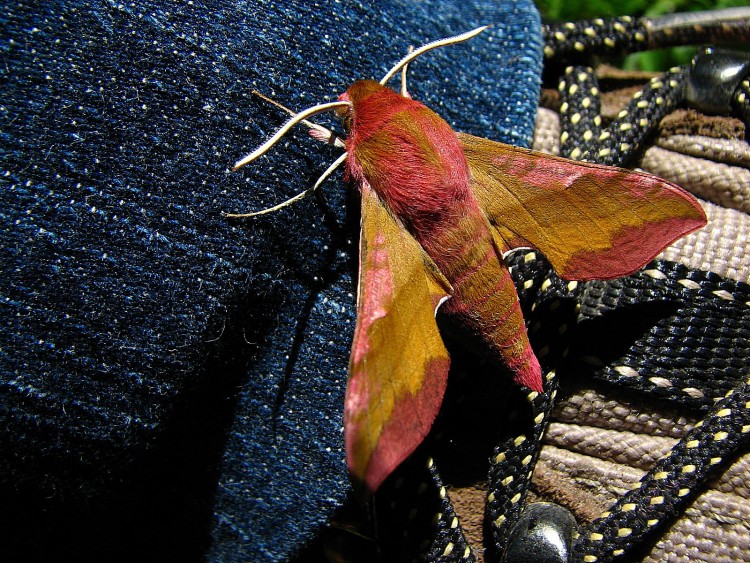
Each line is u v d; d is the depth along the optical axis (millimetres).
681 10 152
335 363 76
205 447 76
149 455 70
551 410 76
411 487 76
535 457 76
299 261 75
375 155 75
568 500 78
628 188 76
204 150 71
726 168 82
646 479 74
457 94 83
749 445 75
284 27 76
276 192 73
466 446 78
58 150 68
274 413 76
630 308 77
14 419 65
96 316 67
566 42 89
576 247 78
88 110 69
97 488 69
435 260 76
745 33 89
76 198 68
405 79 80
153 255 68
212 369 71
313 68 77
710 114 85
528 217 79
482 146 80
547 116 87
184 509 78
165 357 68
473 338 75
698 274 77
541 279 79
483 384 77
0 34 69
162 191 69
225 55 73
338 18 79
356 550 79
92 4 71
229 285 70
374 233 74
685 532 75
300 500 78
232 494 78
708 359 76
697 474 73
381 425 66
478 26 88
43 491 68
